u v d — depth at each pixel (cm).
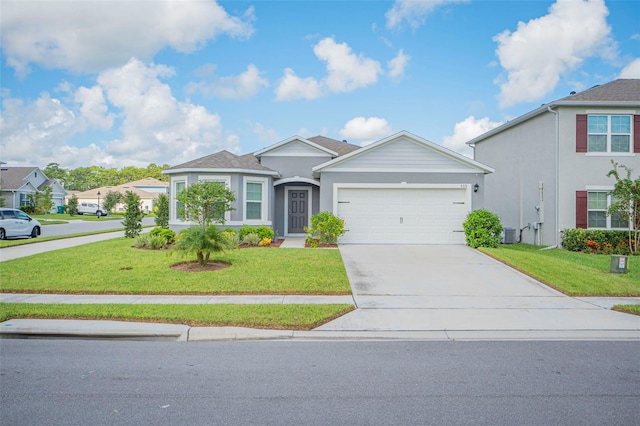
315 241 1717
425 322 812
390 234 1777
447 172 1773
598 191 1827
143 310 846
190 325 775
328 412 452
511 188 2209
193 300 956
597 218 1830
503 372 573
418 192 1778
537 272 1206
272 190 2020
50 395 494
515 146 2172
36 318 816
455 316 851
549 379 547
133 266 1262
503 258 1392
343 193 1783
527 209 2061
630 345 698
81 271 1202
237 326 772
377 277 1182
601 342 715
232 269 1218
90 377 551
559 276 1165
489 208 2447
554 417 441
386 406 467
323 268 1235
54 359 622
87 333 745
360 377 554
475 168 1770
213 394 498
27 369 580
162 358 628
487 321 820
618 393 504
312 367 590
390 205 1780
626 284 1094
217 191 1600
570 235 1750
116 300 953
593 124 1833
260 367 590
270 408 461
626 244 1684
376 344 703
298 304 915
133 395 495
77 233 2631
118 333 745
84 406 465
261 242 1705
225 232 1697
